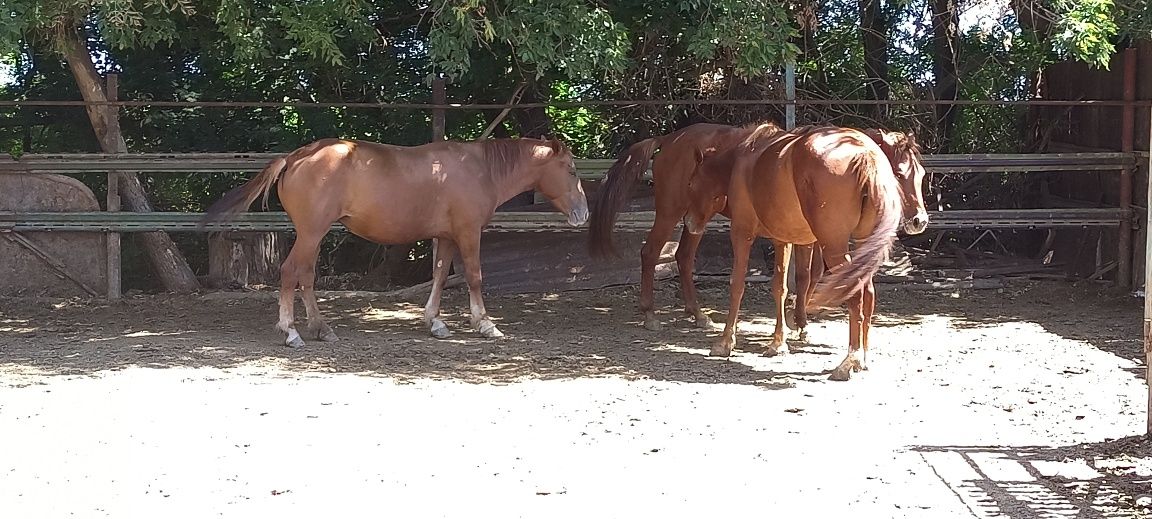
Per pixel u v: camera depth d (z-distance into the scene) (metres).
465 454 5.27
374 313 9.99
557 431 5.68
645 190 11.27
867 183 6.41
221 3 8.89
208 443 5.47
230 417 5.99
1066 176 11.97
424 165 8.34
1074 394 6.48
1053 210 10.77
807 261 8.30
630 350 8.11
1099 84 11.30
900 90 12.20
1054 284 10.96
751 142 7.62
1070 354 7.76
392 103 10.84
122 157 10.47
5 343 8.35
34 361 7.57
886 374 7.12
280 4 8.59
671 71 11.58
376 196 8.19
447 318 9.71
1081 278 11.27
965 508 4.44
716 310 10.07
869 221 6.62
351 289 11.75
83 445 5.43
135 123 11.78
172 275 11.20
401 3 11.28
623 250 11.06
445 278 8.85
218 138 11.85
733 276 7.78
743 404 6.29
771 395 6.53
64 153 10.71
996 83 11.78
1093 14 8.80
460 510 4.48
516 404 6.30
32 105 10.61
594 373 7.22
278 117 11.87
